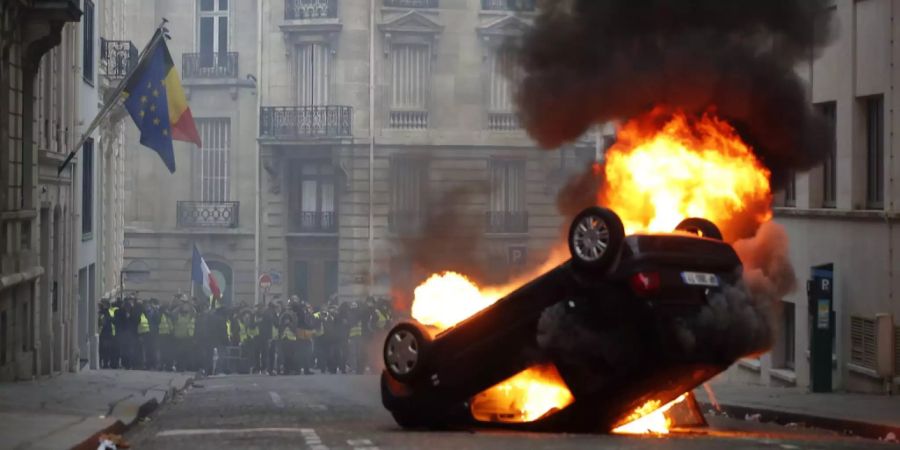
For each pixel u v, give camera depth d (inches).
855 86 1118.4
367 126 2374.5
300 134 2386.8
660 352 584.7
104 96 1889.8
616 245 589.3
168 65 1393.9
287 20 2402.8
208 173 2513.5
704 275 600.4
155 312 1731.1
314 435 653.3
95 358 1835.6
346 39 2377.0
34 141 1262.3
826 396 1044.5
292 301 1782.7
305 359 1747.0
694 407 718.5
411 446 567.8
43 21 1202.0
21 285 1237.7
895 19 1045.2
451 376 661.9
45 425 704.4
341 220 2386.8
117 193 2106.3
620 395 607.2
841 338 1144.8
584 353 599.5
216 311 1755.7
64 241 1498.5
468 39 2365.9
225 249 2504.9
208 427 770.8
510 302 634.8
